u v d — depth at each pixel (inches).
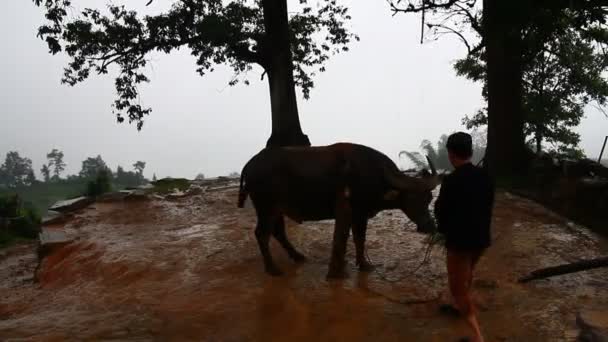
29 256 486.3
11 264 447.5
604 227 292.0
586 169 376.2
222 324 191.0
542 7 428.5
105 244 335.3
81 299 244.4
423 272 233.1
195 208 435.8
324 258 265.6
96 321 202.7
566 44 671.8
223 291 223.3
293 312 193.9
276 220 251.1
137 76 711.7
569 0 393.7
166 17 675.4
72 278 290.4
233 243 304.2
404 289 212.4
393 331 175.0
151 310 209.8
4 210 681.6
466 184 150.8
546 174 421.7
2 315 253.1
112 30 667.4
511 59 473.1
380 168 227.6
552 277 219.9
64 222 441.1
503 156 474.9
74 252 341.4
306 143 658.2
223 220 380.2
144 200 484.7
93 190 820.0
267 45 665.6
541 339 162.2
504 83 475.5
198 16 690.8
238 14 687.1
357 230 235.5
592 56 677.9
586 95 708.0
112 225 402.9
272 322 189.3
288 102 661.9
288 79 664.4
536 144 771.4
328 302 200.8
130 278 259.9
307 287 219.6
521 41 469.1
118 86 710.5
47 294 276.4
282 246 261.7
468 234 149.5
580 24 403.2
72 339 184.4
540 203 371.2
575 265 199.2
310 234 315.0
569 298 194.2
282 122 658.2
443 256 255.0
